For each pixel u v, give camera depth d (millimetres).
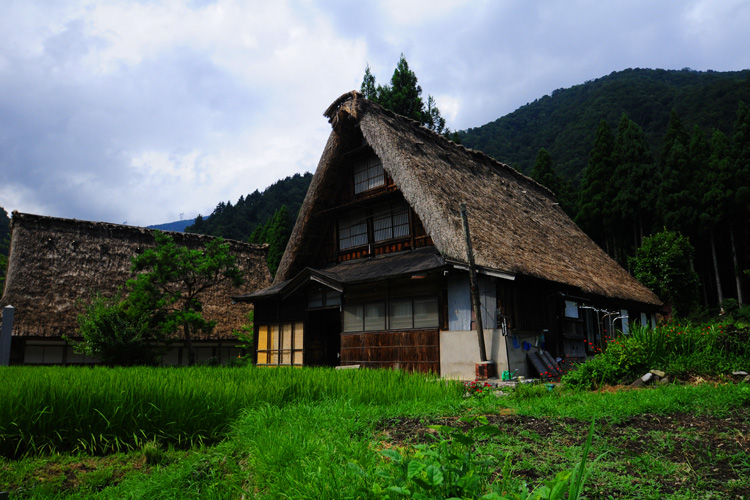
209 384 5109
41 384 4426
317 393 5516
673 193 23703
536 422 3750
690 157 24750
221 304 19000
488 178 16391
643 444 3041
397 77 25672
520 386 6141
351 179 15227
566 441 3174
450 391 5961
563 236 16781
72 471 3699
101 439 4094
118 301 14906
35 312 15109
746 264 24797
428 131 15531
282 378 6039
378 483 2279
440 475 1855
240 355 18766
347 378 6285
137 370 6789
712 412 3854
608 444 3049
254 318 15680
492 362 9578
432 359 10609
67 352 15578
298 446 3096
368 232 14172
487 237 11117
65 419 4176
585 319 12898
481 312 10055
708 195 22844
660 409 4008
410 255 12586
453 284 10555
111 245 18453
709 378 6281
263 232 36875
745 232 23750
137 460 3936
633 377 6773
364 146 14148
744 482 2309
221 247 15367
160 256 14281
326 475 2473
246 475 3223
